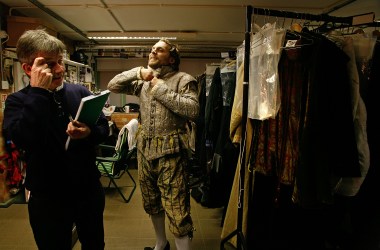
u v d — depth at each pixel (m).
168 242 2.09
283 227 1.81
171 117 1.67
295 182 1.41
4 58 3.00
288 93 1.57
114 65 6.68
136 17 3.95
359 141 1.41
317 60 1.34
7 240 2.23
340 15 3.56
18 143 1.01
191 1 3.26
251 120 1.69
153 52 1.70
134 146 3.13
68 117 1.17
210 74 2.93
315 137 1.33
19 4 3.31
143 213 2.79
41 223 1.14
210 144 2.68
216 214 2.79
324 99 1.33
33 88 1.00
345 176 1.35
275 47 1.42
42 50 1.00
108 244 2.21
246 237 1.81
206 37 5.32
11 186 3.08
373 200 1.55
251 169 1.70
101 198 1.33
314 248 1.83
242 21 4.15
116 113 5.06
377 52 1.47
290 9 3.46
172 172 1.67
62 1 3.25
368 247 1.57
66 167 1.14
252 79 1.59
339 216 1.73
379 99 1.49
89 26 4.50
